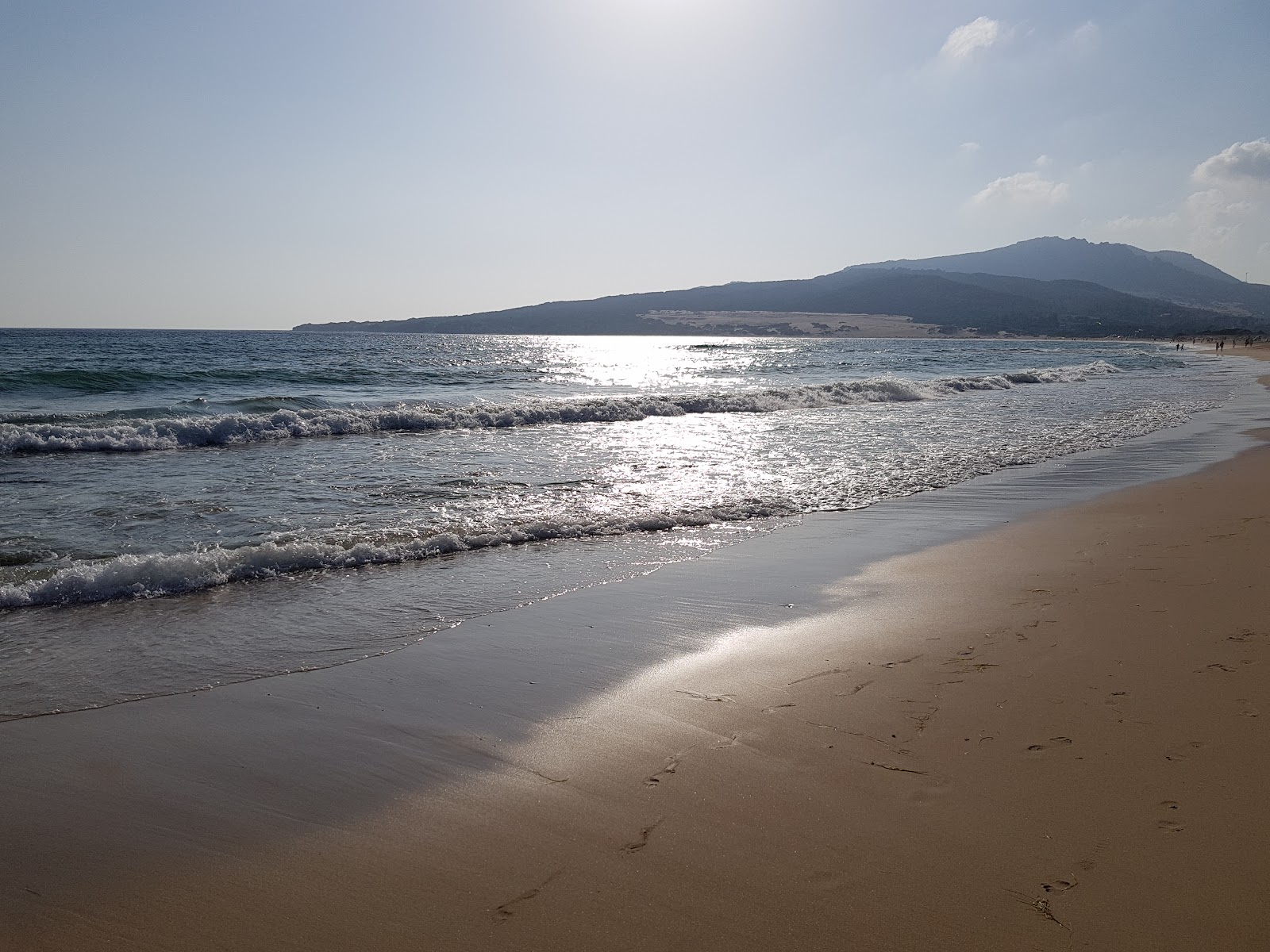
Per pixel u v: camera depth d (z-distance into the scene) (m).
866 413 24.06
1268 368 56.81
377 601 6.66
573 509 10.38
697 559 8.08
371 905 2.91
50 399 23.75
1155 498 10.80
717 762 3.92
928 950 2.60
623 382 37.47
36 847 3.30
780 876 3.01
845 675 4.98
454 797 3.67
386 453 15.34
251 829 3.44
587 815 3.49
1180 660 4.93
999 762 3.80
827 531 9.34
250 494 11.05
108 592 6.71
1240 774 3.59
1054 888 2.88
